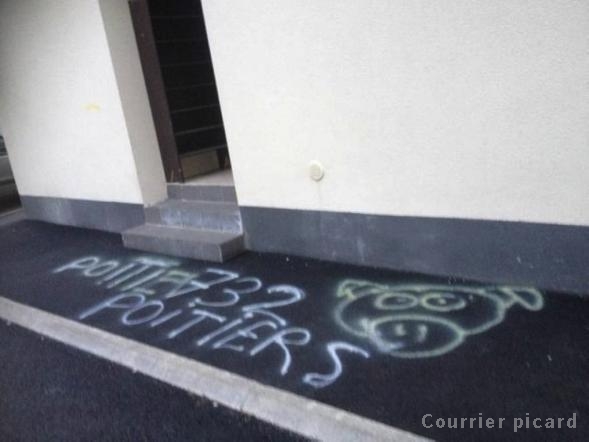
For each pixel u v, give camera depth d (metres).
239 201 4.76
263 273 4.29
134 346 3.41
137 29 5.46
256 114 4.32
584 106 2.85
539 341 2.77
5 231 7.31
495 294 3.33
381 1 3.35
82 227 6.82
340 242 4.19
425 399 2.46
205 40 6.24
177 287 4.29
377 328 3.16
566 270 3.16
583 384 2.39
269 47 4.02
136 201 5.76
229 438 2.48
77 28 5.47
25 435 2.74
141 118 5.60
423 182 3.57
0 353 3.74
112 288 4.52
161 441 2.52
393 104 3.53
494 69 3.07
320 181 4.11
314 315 3.44
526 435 2.16
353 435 2.33
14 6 6.03
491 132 3.19
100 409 2.87
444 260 3.66
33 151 7.00
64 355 3.57
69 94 5.96
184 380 2.99
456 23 3.11
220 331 3.44
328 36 3.68
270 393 2.69
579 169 2.96
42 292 4.70
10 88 6.77
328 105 3.85
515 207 3.24
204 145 6.26
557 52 2.84
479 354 2.74
